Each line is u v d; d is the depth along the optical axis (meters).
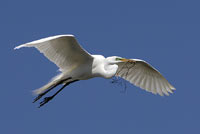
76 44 11.71
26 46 10.09
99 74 12.66
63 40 11.53
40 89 12.84
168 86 13.66
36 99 12.90
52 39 10.71
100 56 12.87
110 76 12.40
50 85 12.84
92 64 12.61
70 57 12.27
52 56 12.01
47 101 13.05
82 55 12.31
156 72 13.63
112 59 12.80
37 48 11.57
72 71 12.63
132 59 12.98
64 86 13.16
